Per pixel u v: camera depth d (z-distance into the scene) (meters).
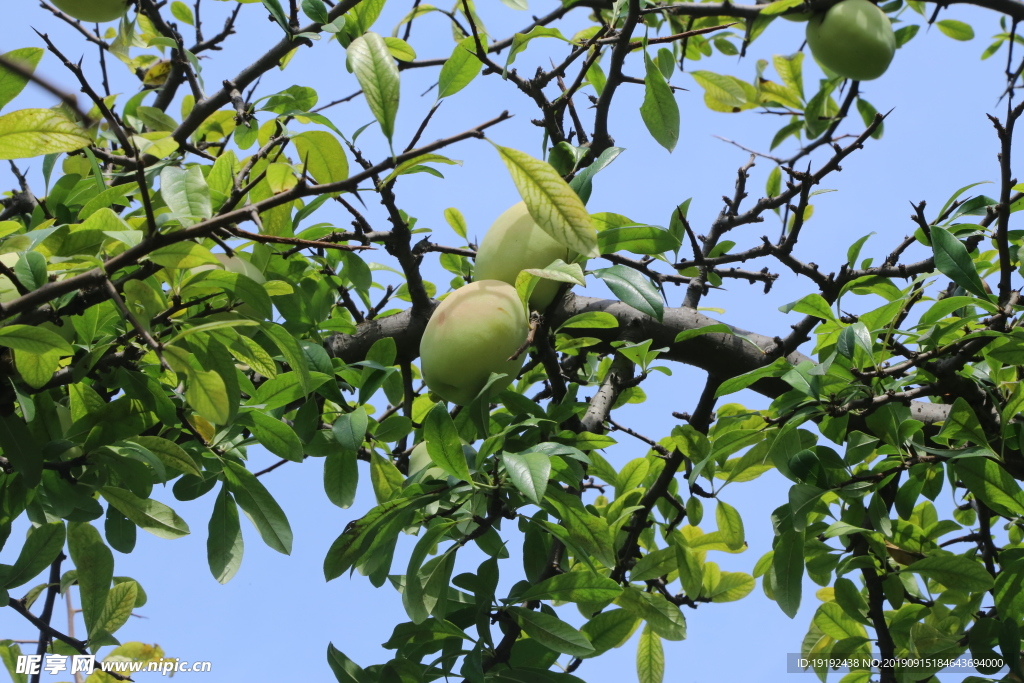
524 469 1.86
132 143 1.58
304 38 2.86
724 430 2.71
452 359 2.09
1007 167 2.29
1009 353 2.37
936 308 2.37
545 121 2.75
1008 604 2.55
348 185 1.74
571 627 2.18
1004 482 2.35
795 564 2.69
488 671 2.24
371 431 2.49
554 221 1.83
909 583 3.02
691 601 3.29
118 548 2.47
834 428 2.58
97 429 2.08
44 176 2.66
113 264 1.64
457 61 2.32
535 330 2.12
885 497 2.86
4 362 1.90
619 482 2.82
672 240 2.28
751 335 3.29
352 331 2.91
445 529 2.12
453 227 3.26
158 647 2.79
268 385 2.19
